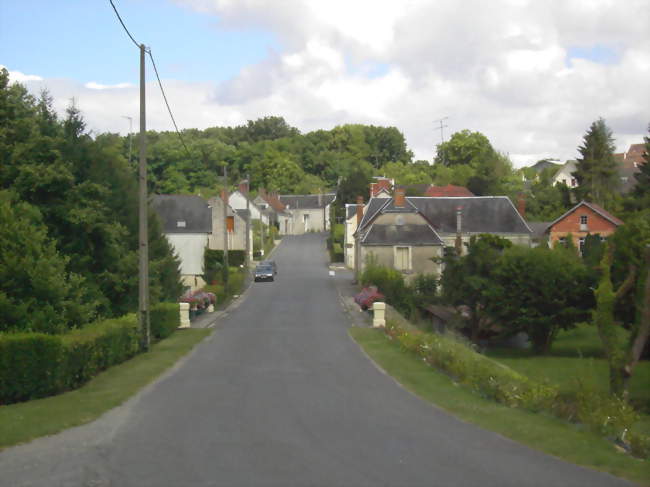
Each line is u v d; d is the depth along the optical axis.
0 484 7.84
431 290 41.72
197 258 60.94
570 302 31.11
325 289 52.22
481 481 8.01
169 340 24.77
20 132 19.89
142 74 21.41
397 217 54.03
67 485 7.80
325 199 122.44
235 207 99.06
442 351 17.64
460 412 12.16
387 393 14.23
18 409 12.16
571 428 10.98
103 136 26.08
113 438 10.10
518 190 96.00
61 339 14.20
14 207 18.34
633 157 107.50
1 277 15.74
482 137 120.62
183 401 13.27
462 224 60.53
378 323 29.42
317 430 10.70
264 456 9.08
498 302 31.33
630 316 25.34
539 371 25.78
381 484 7.86
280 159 128.25
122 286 23.69
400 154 151.25
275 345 23.39
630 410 11.58
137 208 27.97
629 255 23.89
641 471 8.48
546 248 32.75
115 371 17.28
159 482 7.91
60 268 17.00
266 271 59.94
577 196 78.25
